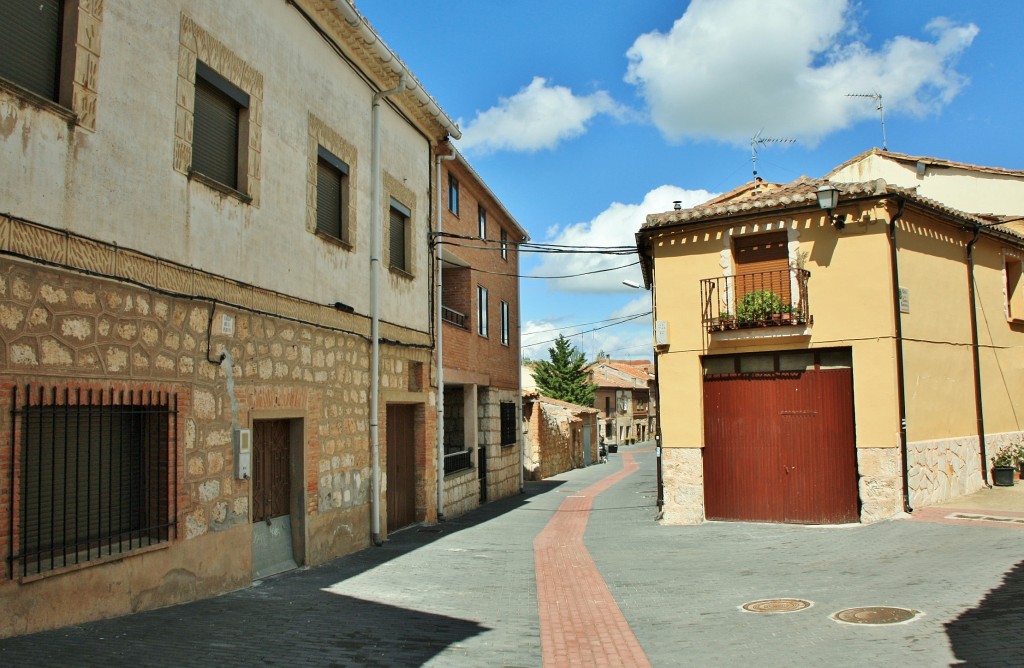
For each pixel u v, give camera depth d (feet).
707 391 46.16
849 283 42.09
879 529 37.27
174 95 24.48
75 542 20.26
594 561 35.78
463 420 63.16
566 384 187.93
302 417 32.27
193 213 25.30
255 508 29.81
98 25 21.35
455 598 27.35
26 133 18.92
